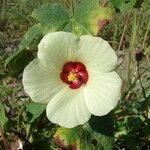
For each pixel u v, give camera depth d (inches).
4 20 27.2
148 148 14.1
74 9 10.9
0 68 11.1
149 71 18.6
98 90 9.4
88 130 10.2
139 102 14.7
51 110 9.4
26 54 10.5
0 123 10.8
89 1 9.9
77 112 9.4
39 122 11.8
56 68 9.4
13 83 14.0
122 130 13.8
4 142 11.3
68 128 10.2
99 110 9.3
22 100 15.1
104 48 9.1
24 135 11.9
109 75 9.3
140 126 13.8
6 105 13.3
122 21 23.9
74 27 9.9
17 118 12.0
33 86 9.3
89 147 10.2
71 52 9.2
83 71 9.5
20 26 26.7
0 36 26.1
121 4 9.9
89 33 9.7
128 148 14.0
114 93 9.2
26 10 27.2
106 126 10.2
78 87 9.6
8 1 28.9
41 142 11.5
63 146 10.1
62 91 9.5
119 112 14.2
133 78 17.3
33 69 9.2
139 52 13.7
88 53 9.2
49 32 10.0
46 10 10.1
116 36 23.6
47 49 9.1
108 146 10.1
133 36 17.0
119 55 20.9
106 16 9.7
